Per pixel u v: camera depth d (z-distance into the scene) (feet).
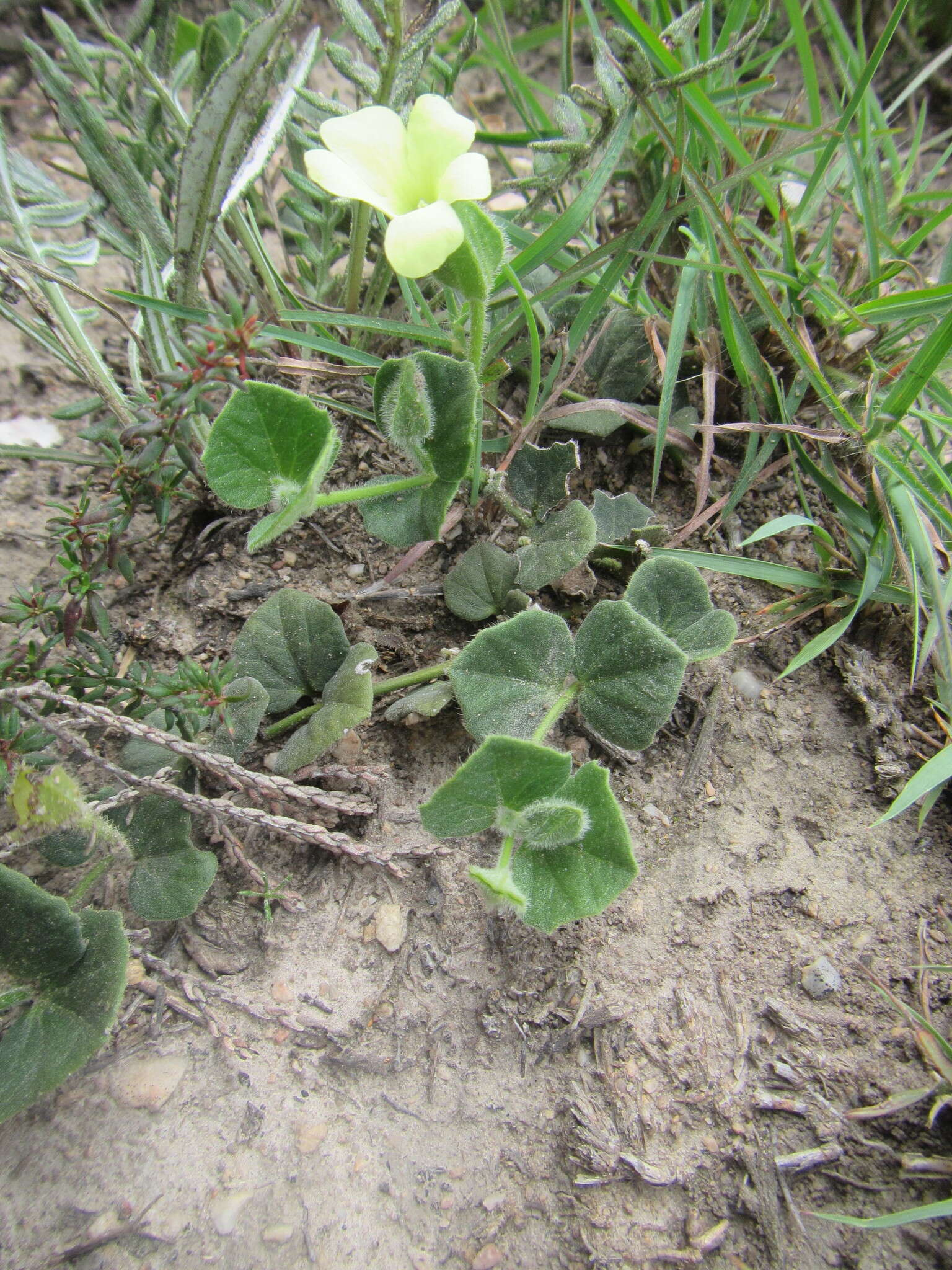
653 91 0.50
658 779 0.48
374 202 0.35
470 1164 0.40
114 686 0.45
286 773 0.45
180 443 0.42
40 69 0.51
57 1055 0.38
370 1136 0.41
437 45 0.72
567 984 0.43
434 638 0.52
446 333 0.52
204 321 0.50
